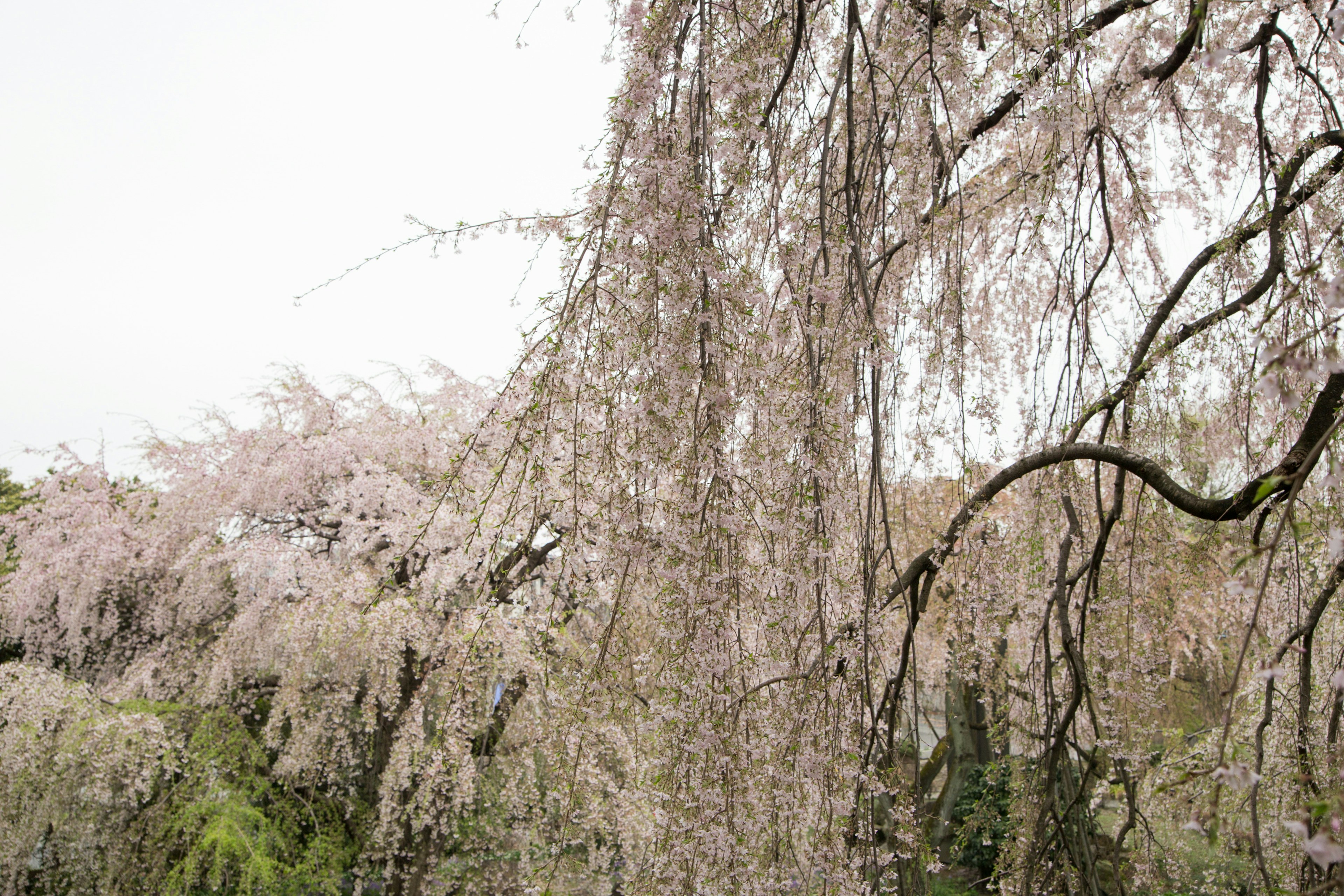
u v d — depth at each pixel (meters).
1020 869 2.56
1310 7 2.41
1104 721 2.74
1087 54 2.00
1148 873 2.83
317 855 5.34
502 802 4.95
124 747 5.23
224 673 5.51
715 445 1.58
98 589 6.36
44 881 5.81
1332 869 1.48
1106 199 2.74
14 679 6.04
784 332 1.84
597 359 1.64
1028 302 3.47
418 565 4.96
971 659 3.08
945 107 2.16
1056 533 2.89
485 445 1.77
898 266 2.78
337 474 5.94
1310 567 2.56
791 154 2.25
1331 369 0.96
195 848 4.95
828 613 1.88
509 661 4.55
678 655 1.55
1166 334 2.80
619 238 1.55
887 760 2.07
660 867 1.66
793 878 1.72
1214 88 3.07
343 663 5.20
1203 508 2.17
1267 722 1.64
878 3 2.58
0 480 10.92
